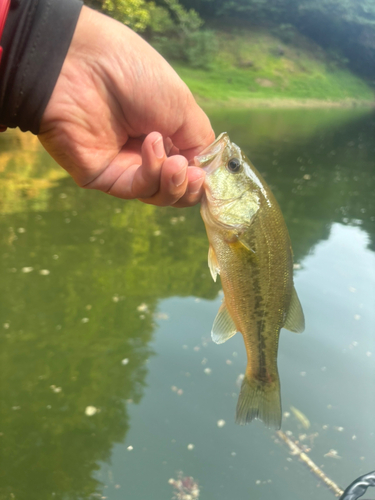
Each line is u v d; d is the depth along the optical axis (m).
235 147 0.26
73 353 0.62
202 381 0.58
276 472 0.47
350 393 0.57
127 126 0.22
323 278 0.87
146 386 0.57
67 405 0.54
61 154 0.21
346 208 1.40
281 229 0.27
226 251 0.26
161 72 0.21
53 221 1.05
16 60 0.18
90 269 0.84
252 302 0.27
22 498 0.43
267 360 0.28
